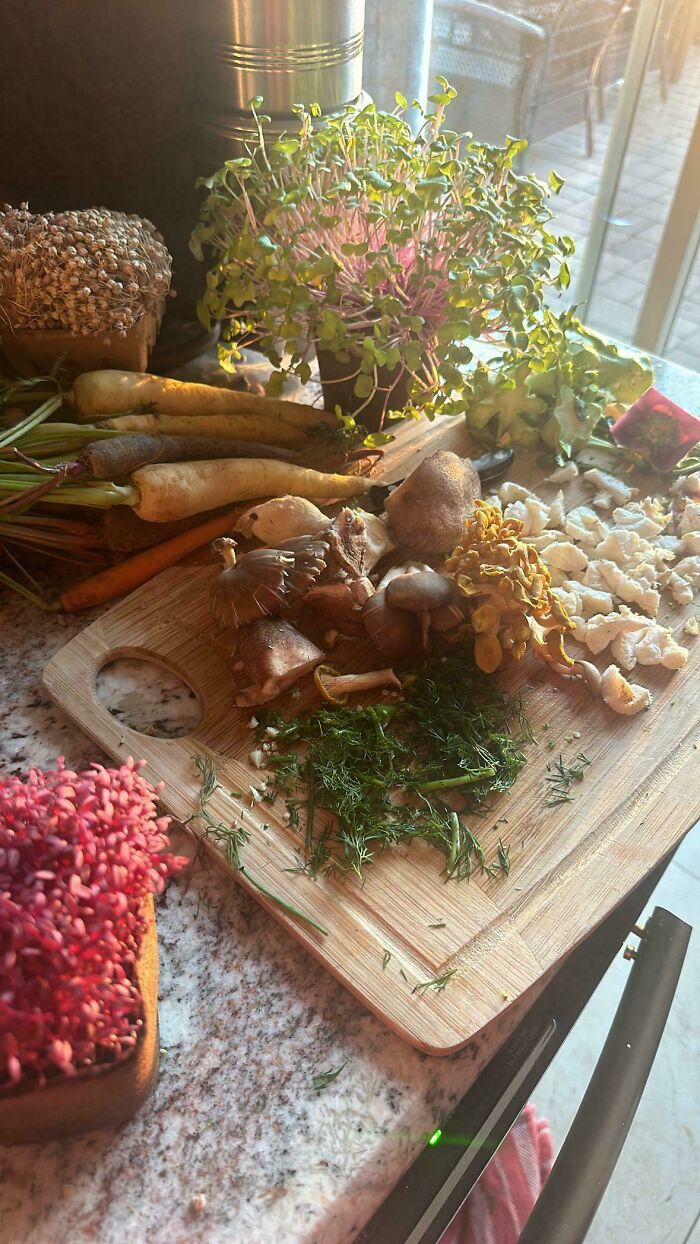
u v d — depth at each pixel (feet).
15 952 0.84
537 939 1.23
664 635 1.62
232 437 1.85
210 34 1.76
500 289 1.70
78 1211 1.01
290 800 1.35
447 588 1.52
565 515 1.87
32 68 1.65
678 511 1.90
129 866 0.94
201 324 2.09
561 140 3.10
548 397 2.00
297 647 1.48
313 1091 1.11
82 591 1.65
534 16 2.82
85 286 1.57
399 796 1.39
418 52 2.40
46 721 1.49
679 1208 2.12
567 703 1.54
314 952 1.21
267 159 1.79
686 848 2.70
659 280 3.06
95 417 1.71
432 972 1.19
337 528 1.58
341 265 1.70
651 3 2.67
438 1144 1.12
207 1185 1.03
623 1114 1.27
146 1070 0.98
